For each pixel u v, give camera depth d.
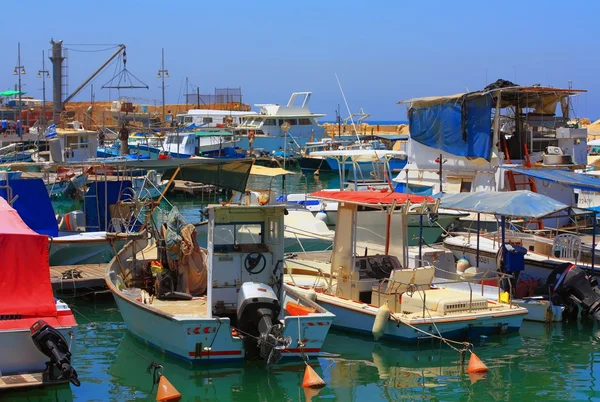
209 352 12.74
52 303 11.94
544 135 26.67
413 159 27.55
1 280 11.76
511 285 16.05
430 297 14.64
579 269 16.41
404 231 15.91
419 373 13.04
